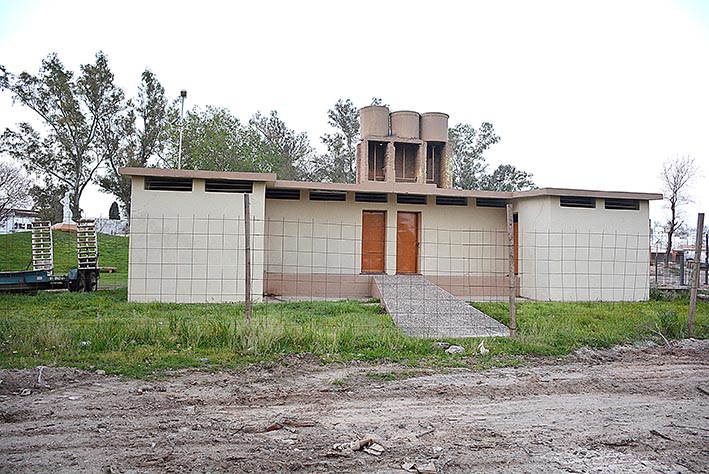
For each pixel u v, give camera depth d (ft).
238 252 49.37
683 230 108.27
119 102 135.95
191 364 24.50
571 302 50.34
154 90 137.39
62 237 97.50
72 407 18.72
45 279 53.42
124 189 134.62
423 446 15.81
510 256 31.12
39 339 26.55
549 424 18.07
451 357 27.22
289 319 35.86
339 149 143.64
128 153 134.51
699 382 23.80
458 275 60.90
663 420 18.66
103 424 17.08
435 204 60.90
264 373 23.81
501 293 61.57
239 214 49.52
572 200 56.08
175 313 38.47
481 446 15.89
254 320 30.50
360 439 16.17
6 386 20.58
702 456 15.47
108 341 26.94
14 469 13.66
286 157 144.05
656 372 25.53
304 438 16.25
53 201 133.28
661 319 35.14
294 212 57.82
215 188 50.67
